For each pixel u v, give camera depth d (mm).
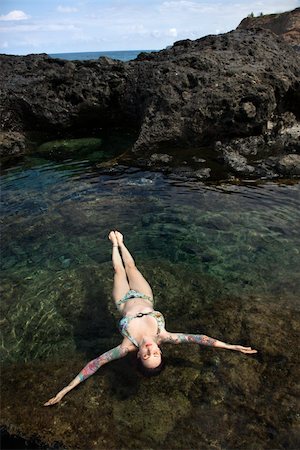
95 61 15688
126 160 12430
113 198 10008
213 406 4809
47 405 4926
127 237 8336
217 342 5301
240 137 13062
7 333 6090
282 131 13750
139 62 15812
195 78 13273
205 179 10797
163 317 6133
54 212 9477
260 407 4746
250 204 9391
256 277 6953
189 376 5234
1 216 9367
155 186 10547
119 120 16344
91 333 6051
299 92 13938
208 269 7242
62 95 15367
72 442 4523
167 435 4527
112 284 7078
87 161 12898
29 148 14484
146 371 5121
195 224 8648
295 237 8008
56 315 6410
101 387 5148
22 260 7781
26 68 16438
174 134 12898
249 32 16625
